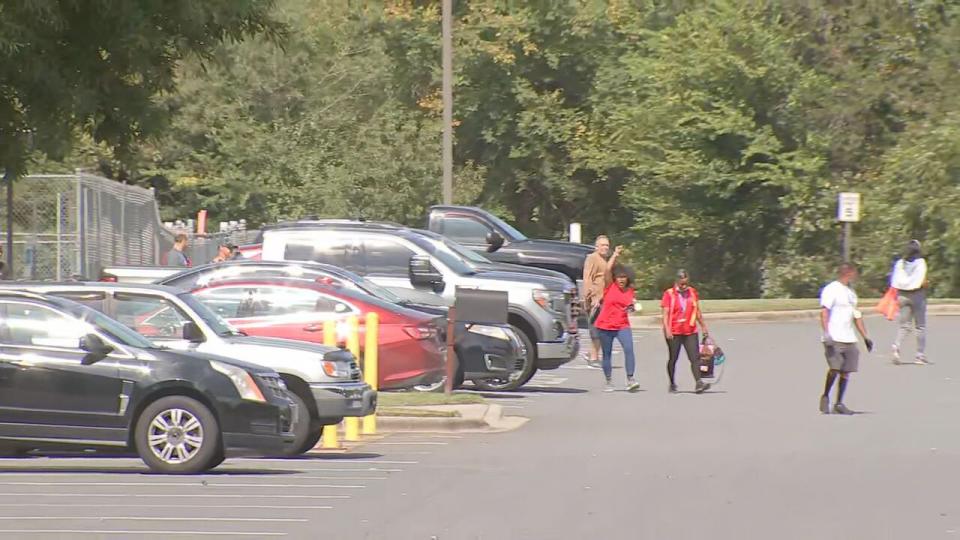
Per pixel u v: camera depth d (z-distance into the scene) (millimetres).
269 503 51375
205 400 59281
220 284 81312
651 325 152500
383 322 80312
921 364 115188
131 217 127688
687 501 52219
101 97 89875
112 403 59062
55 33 86188
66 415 59062
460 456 66125
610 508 50500
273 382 61000
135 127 93500
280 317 80188
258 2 93500
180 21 89250
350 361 68938
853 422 80000
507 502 51906
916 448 68500
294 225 101625
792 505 51281
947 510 50219
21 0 80938
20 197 115250
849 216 178750
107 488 54844
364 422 75312
